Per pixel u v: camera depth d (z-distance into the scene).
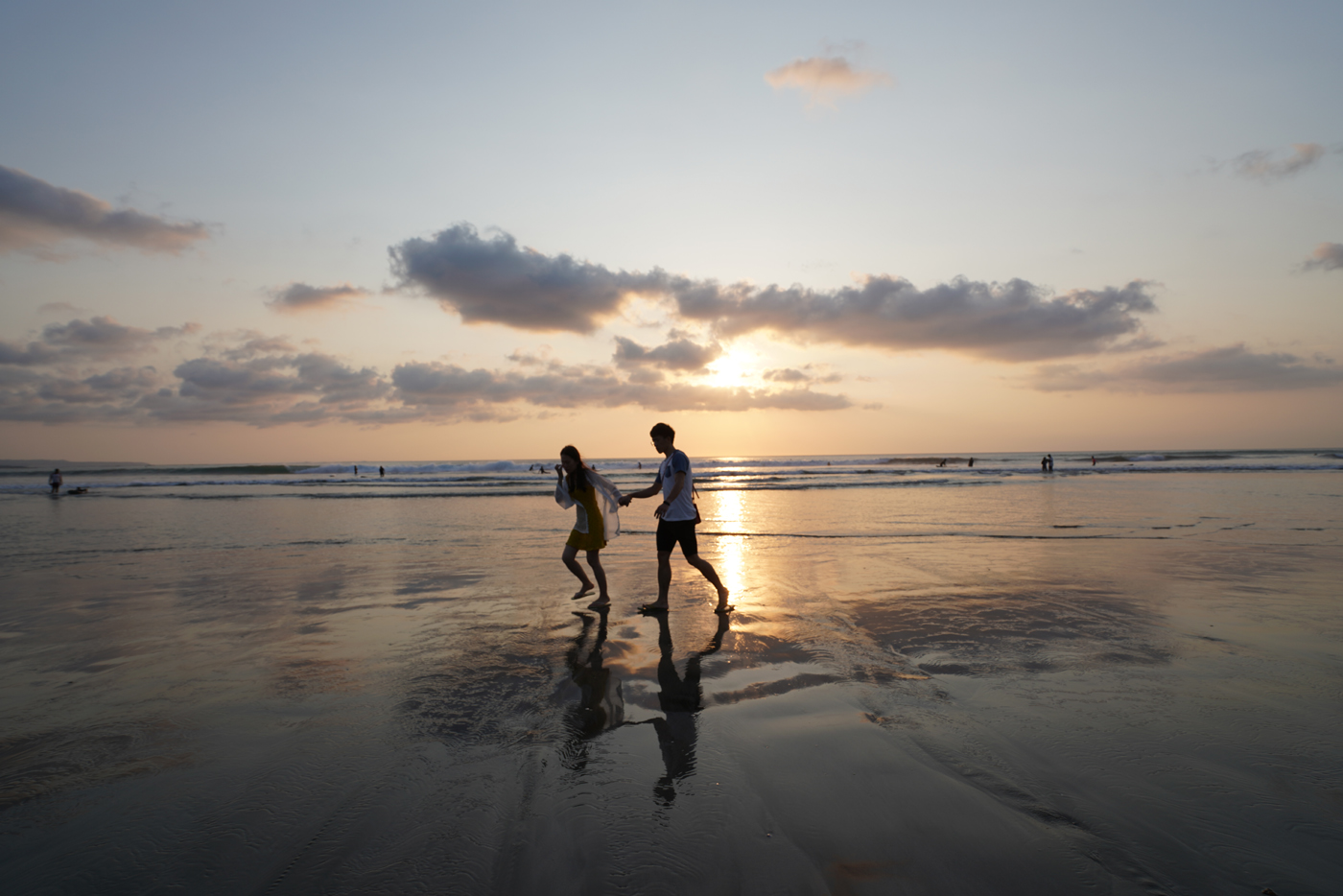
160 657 4.59
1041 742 3.05
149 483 38.97
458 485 33.38
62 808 2.58
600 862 2.19
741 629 5.25
